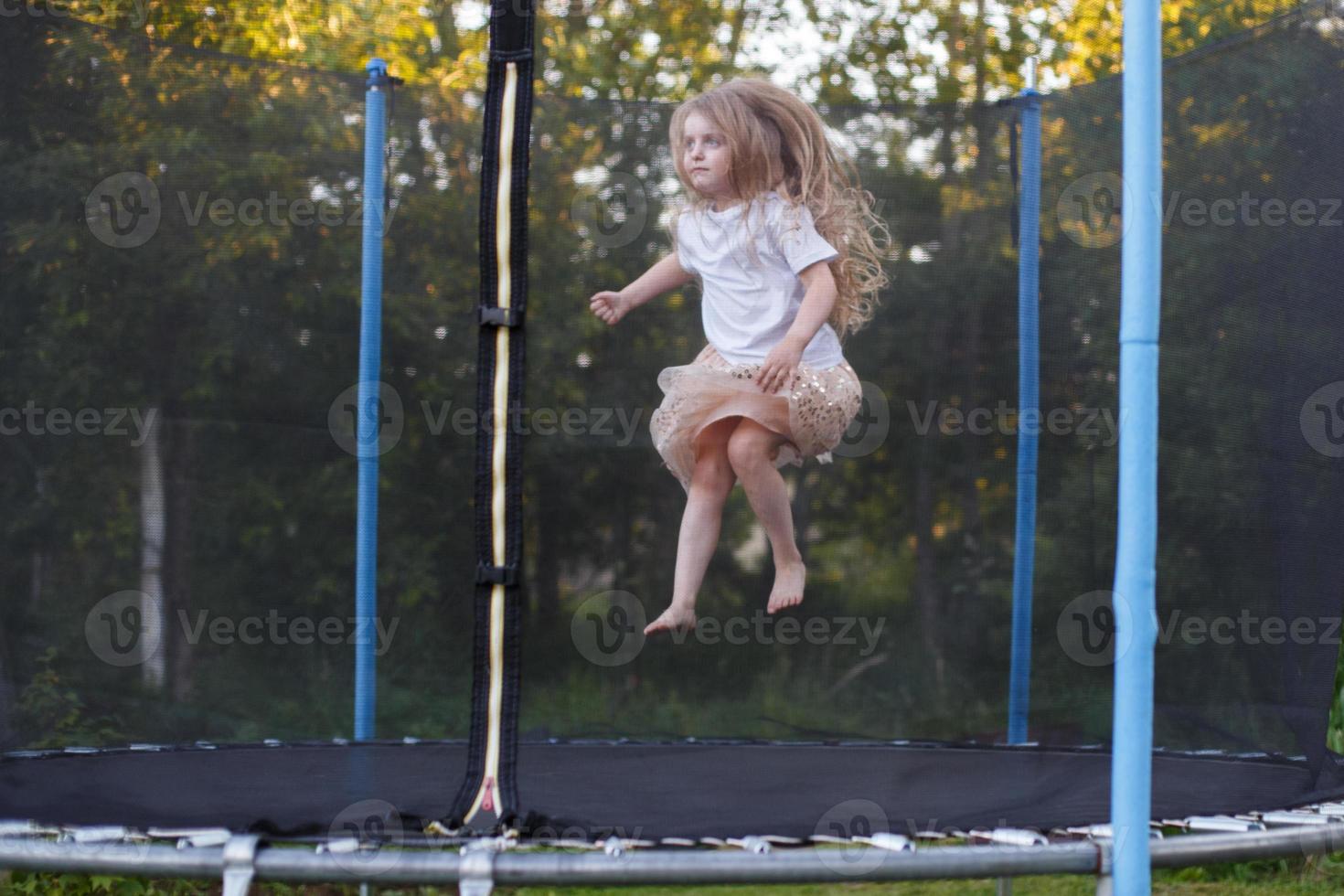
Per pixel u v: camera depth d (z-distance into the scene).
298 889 2.94
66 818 1.62
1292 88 1.93
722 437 1.90
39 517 1.80
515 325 1.63
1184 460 1.91
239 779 1.74
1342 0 1.96
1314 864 3.05
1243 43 1.95
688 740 1.85
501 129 1.65
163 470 1.84
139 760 1.76
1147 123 1.51
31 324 1.83
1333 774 1.88
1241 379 1.90
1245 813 1.74
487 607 1.61
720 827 1.59
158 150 1.90
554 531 1.88
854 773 1.75
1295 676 1.87
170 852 1.47
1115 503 1.92
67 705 1.78
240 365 1.90
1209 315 1.91
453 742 1.89
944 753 1.80
